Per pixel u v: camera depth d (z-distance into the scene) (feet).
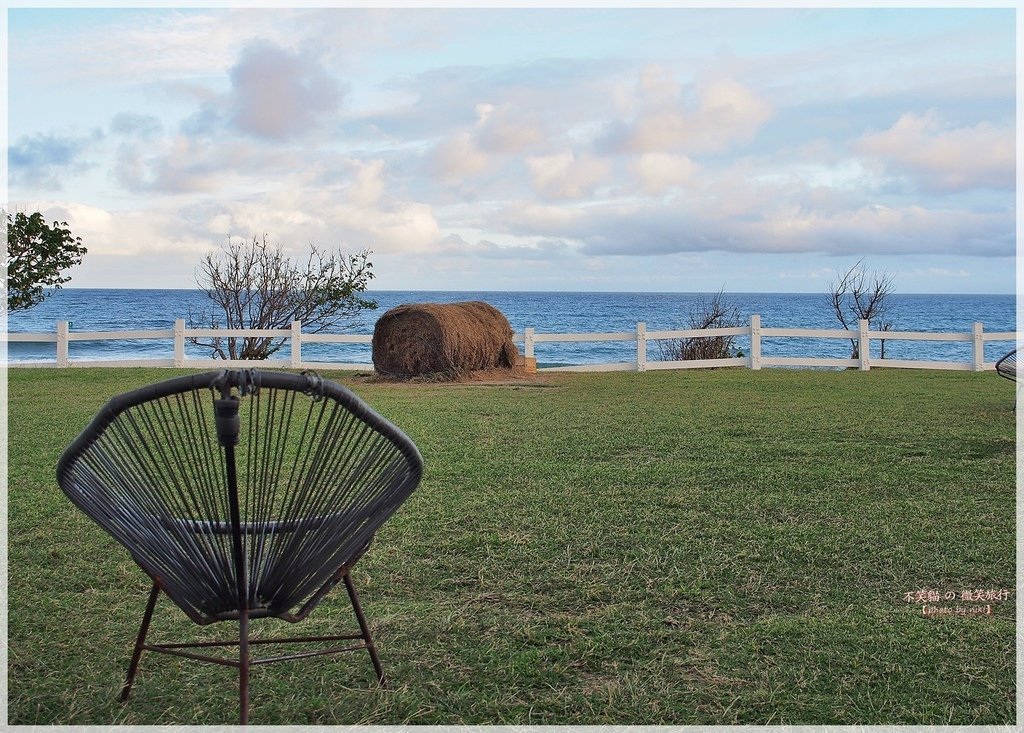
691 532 15.96
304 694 9.49
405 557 14.39
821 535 15.78
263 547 8.88
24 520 16.57
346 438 8.73
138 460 8.54
